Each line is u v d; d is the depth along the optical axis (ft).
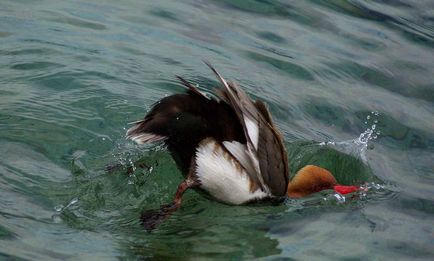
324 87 47.32
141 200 36.01
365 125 45.09
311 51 50.31
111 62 44.55
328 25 53.57
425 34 54.54
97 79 42.65
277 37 51.13
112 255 31.58
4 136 37.14
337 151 42.27
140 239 33.17
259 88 45.60
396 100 47.75
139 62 45.27
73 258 30.76
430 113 47.42
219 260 32.91
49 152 36.96
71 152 37.37
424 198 39.83
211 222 35.55
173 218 35.19
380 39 53.16
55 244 31.48
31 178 34.99
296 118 44.16
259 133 36.27
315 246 34.81
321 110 45.32
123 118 40.06
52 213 33.35
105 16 49.62
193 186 35.88
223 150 35.76
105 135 38.88
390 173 41.75
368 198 39.32
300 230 35.96
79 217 33.60
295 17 53.78
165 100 35.76
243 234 34.99
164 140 35.70
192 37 49.29
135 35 48.16
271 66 48.11
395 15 56.49
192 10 52.37
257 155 36.09
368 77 49.26
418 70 50.72
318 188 39.32
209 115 35.73
